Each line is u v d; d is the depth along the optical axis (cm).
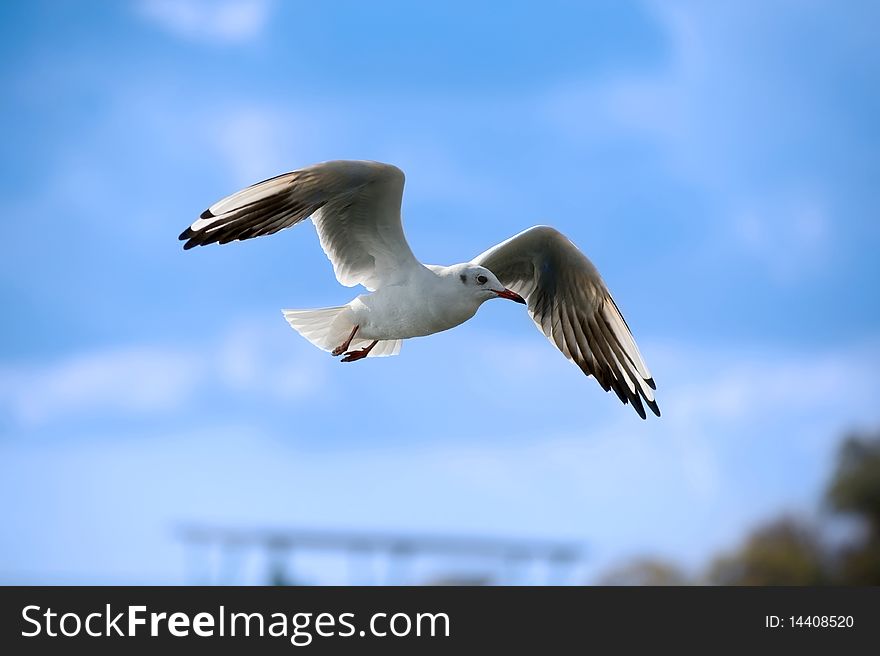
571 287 1318
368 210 1196
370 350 1255
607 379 1329
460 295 1209
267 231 1156
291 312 1253
